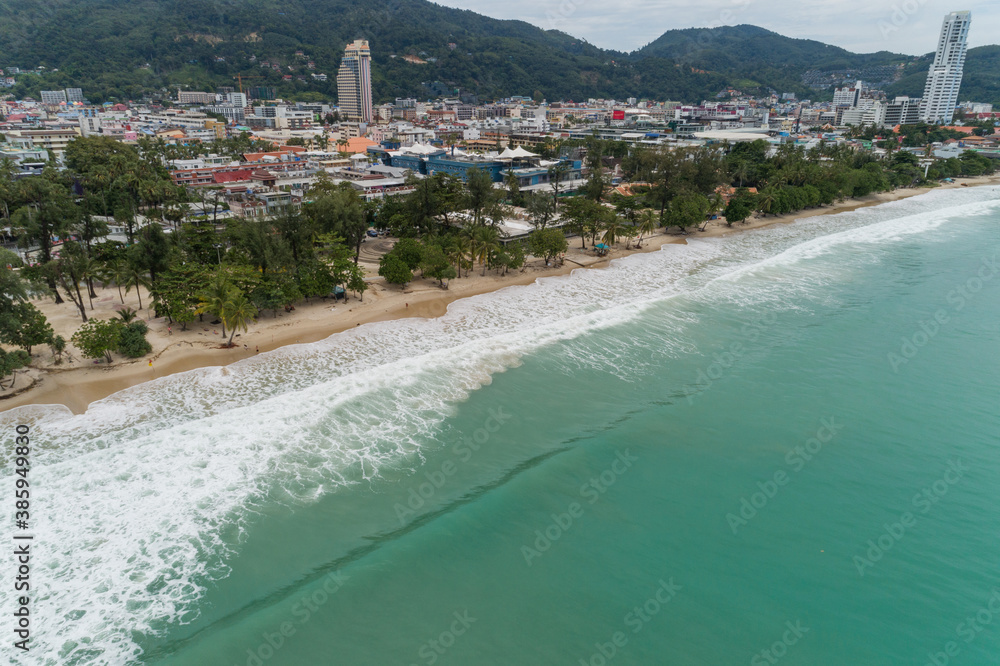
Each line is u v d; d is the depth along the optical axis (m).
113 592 34.12
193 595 34.25
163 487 42.09
